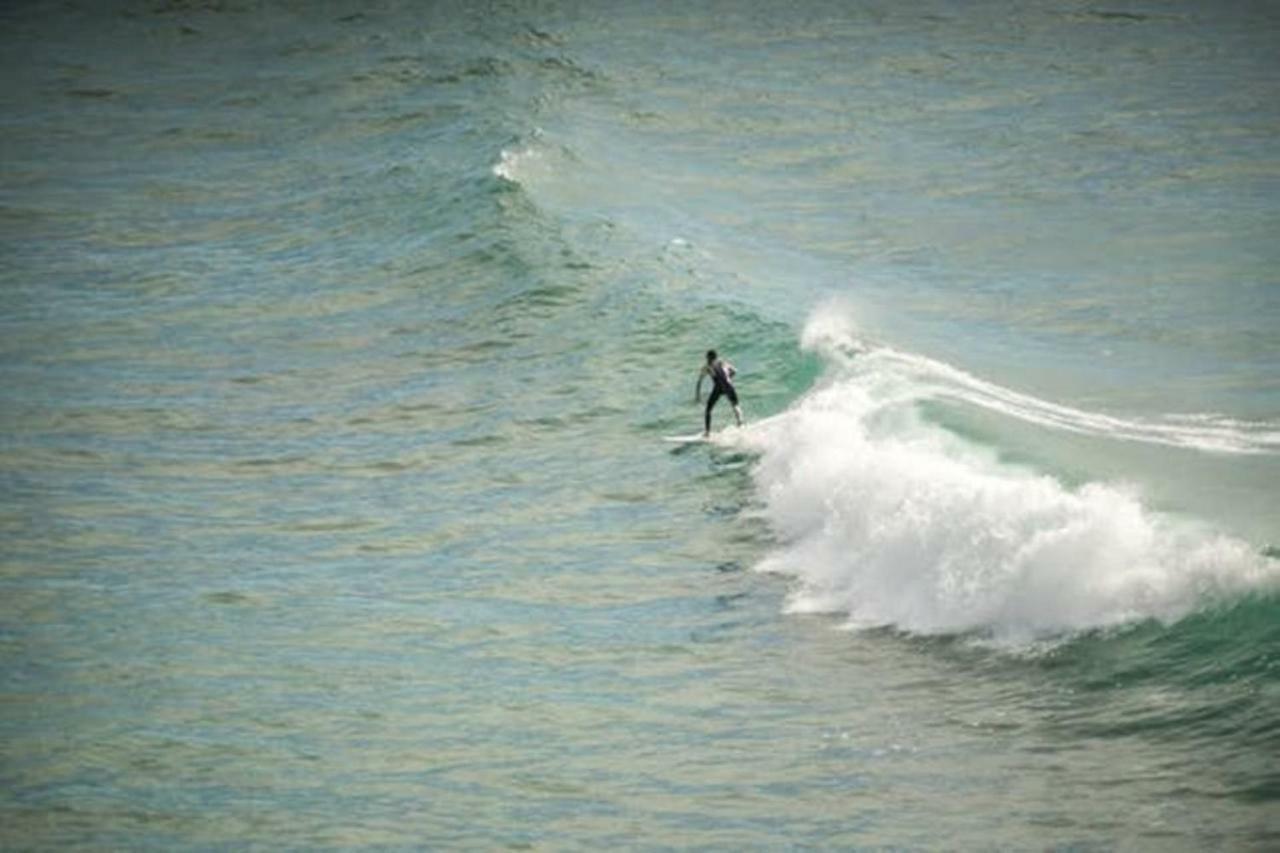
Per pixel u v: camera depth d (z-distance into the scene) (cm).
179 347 11900
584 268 12662
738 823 5197
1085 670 5888
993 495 6738
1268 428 8569
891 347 10650
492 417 10112
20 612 7269
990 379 9850
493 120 18550
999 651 6206
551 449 9556
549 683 6475
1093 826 4878
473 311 12131
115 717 6166
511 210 14275
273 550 8100
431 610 7306
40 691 6419
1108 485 7238
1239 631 5762
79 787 5578
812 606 7062
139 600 7419
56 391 10912
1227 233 14988
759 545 7900
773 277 13062
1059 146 19600
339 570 7831
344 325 12200
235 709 6241
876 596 6938
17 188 17700
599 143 18525
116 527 8425
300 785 5591
